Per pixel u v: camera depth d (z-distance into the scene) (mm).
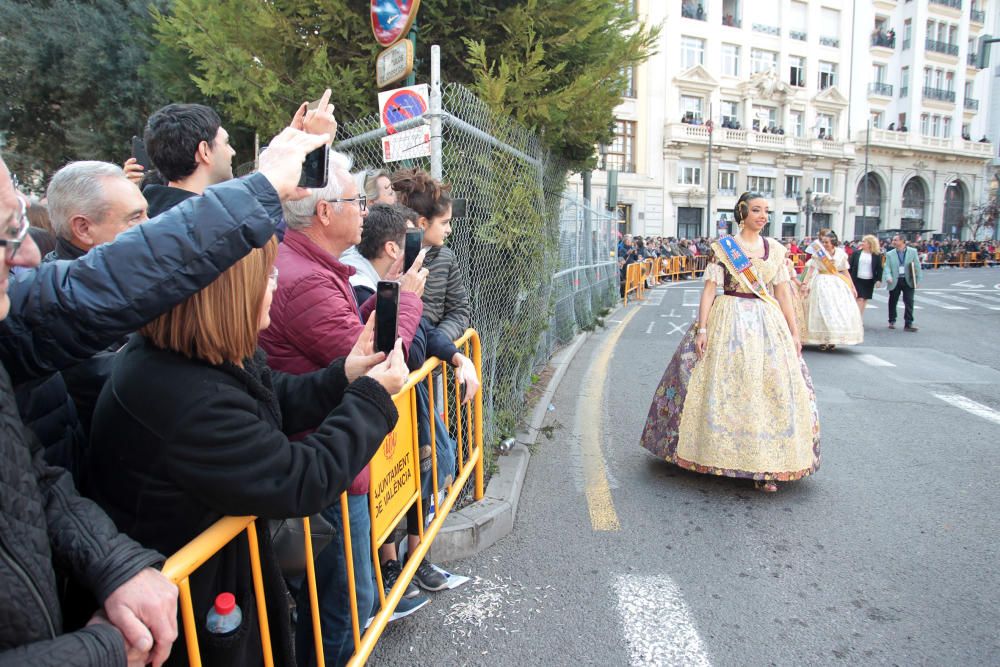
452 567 2879
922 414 5402
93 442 1297
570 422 5125
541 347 6539
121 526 1271
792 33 38875
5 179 962
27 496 928
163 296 1188
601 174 33281
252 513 1254
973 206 47250
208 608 1267
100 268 1193
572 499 3633
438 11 4438
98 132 9000
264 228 1273
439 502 2846
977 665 2217
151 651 1047
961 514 3416
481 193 3750
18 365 1248
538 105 4625
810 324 8516
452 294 2945
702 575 2818
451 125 3264
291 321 1929
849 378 6859
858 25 40625
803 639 2363
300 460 1296
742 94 37812
